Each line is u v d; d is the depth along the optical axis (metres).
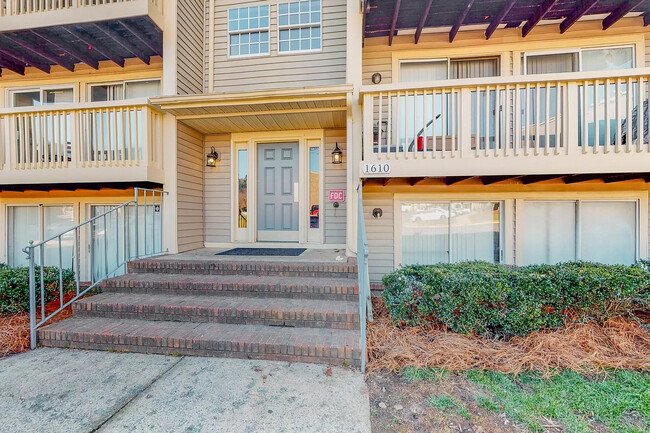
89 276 5.71
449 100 4.09
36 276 3.68
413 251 5.06
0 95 5.89
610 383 2.30
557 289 2.90
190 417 1.93
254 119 4.92
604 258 4.63
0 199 5.89
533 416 1.96
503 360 2.60
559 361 2.54
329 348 2.57
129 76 5.64
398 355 2.65
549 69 4.74
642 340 2.79
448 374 2.44
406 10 4.28
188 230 5.17
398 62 4.98
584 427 1.86
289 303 3.28
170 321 3.17
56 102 5.90
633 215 4.57
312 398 2.13
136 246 4.34
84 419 1.91
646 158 3.43
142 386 2.26
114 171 4.53
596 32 4.55
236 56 5.48
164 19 4.76
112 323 3.11
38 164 4.68
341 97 4.29
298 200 5.53
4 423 1.87
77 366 2.55
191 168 5.29
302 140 5.40
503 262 4.82
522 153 3.70
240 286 3.50
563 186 4.67
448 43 4.86
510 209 4.80
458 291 2.98
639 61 4.45
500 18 4.27
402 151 4.11
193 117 4.83
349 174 4.40
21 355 2.75
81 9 4.44
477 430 1.85
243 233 5.66
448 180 4.56
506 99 3.70
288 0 5.32
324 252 4.93
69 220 5.83
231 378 2.37
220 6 5.55
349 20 4.36
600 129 3.74
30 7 4.59
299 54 5.30
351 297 3.37
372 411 2.02
